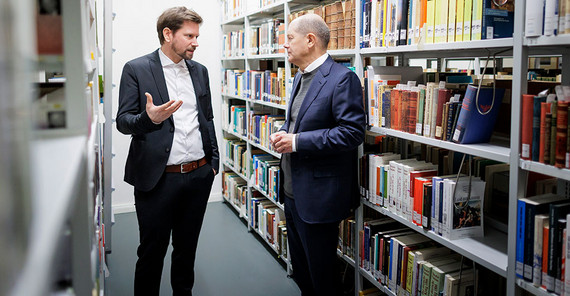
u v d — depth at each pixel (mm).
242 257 3432
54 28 810
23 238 337
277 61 4031
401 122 1999
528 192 1661
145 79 2320
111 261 3346
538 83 1735
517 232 1417
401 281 2041
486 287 1851
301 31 2086
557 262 1297
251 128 3852
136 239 3818
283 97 3158
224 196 4848
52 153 607
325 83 2037
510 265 1451
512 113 1411
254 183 3836
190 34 2309
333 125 2072
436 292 1825
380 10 2068
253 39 3779
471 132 1653
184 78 2441
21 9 358
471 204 1754
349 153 2129
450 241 1726
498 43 1451
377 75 2160
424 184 1841
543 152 1317
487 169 1934
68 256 875
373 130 2195
